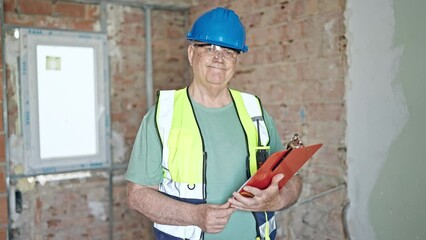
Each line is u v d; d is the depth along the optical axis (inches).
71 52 121.5
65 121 121.3
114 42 129.3
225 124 55.2
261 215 56.3
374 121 87.4
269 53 111.8
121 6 129.9
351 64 91.1
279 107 109.8
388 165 85.5
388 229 86.4
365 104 88.9
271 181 49.2
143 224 135.9
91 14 125.1
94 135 126.3
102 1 126.0
